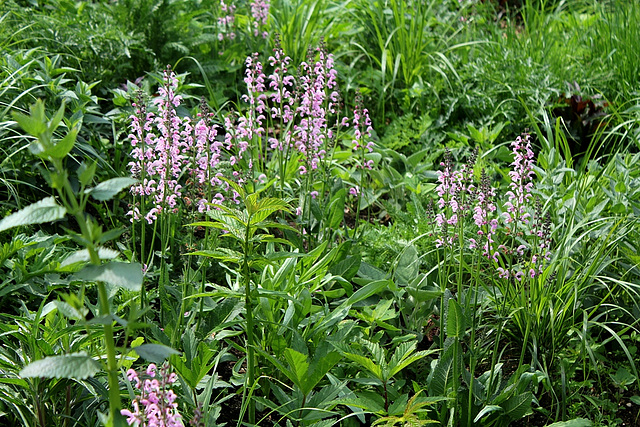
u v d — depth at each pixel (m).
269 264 3.44
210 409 2.81
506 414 3.03
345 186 4.80
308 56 4.09
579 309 3.68
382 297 3.85
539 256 3.35
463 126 5.98
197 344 3.03
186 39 6.06
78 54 5.47
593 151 5.77
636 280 3.92
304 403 2.92
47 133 1.50
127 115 4.60
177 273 3.95
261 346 3.25
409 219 4.54
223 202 3.83
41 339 2.74
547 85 6.00
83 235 1.57
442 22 7.34
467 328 3.59
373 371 2.85
